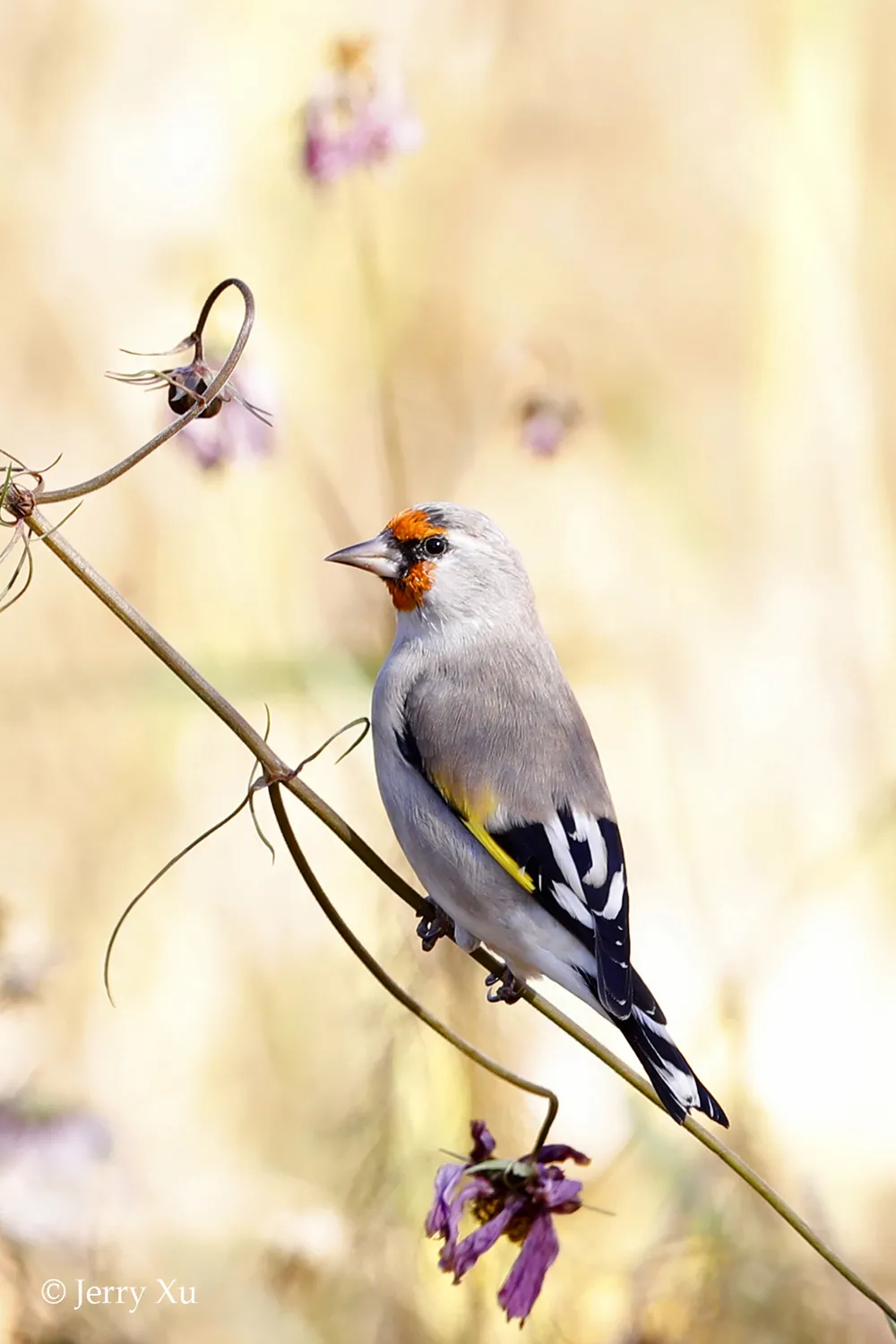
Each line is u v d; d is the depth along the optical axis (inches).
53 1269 355.6
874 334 598.2
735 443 590.9
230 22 565.9
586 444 563.5
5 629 489.4
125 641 488.7
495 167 614.2
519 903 309.4
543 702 322.3
